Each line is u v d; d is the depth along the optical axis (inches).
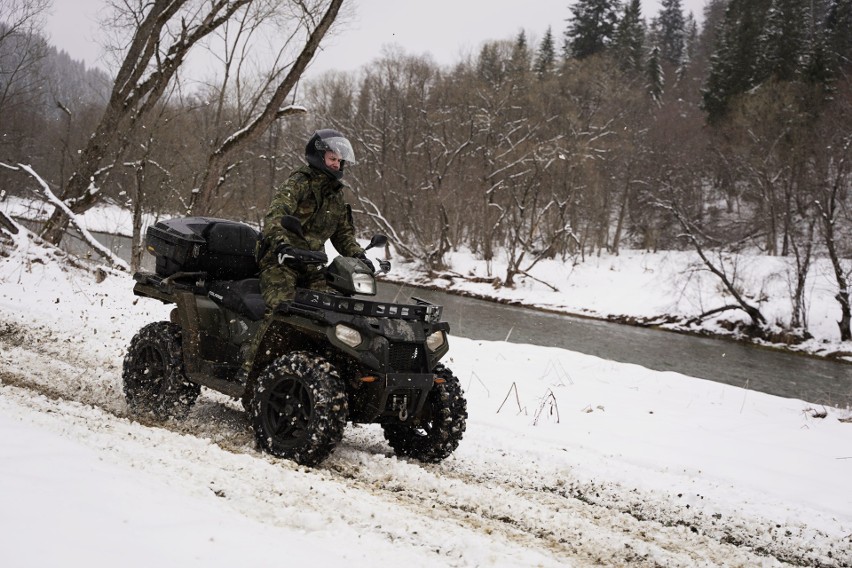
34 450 142.3
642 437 270.1
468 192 1752.0
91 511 112.8
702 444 266.4
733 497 210.8
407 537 139.4
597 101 2075.5
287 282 204.1
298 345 203.8
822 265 1254.9
